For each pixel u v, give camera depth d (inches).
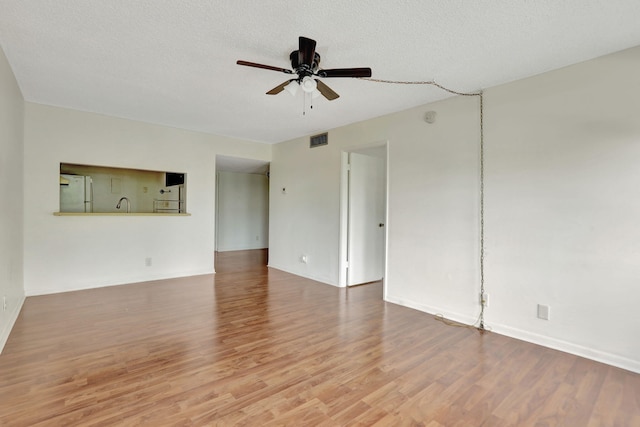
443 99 135.4
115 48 96.3
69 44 94.0
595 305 97.1
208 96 137.5
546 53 95.4
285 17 79.2
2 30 86.6
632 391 80.3
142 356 94.9
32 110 149.9
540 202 108.2
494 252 119.6
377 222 202.5
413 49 94.3
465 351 102.0
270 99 140.4
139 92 133.9
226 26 83.7
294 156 219.3
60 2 74.2
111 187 216.8
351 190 187.6
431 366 92.0
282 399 75.0
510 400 76.0
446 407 73.0
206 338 108.7
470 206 126.5
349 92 129.0
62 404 71.3
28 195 149.9
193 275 205.2
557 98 104.8
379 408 72.3
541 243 108.0
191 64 106.7
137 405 71.6
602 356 95.4
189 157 200.4
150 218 188.2
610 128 94.6
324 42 90.8
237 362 92.5
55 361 90.8
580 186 99.9
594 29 82.4
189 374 85.4
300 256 212.7
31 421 65.4
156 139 186.7
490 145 121.0
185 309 138.6
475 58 99.3
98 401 72.8
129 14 78.9
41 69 112.0
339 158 185.8
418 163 144.7
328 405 73.1
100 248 171.9
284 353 98.7
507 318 116.0
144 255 186.5
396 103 141.9
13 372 84.4
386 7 74.5
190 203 202.4
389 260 156.5
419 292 143.6
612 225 94.1
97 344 102.3
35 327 115.2
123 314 130.6
